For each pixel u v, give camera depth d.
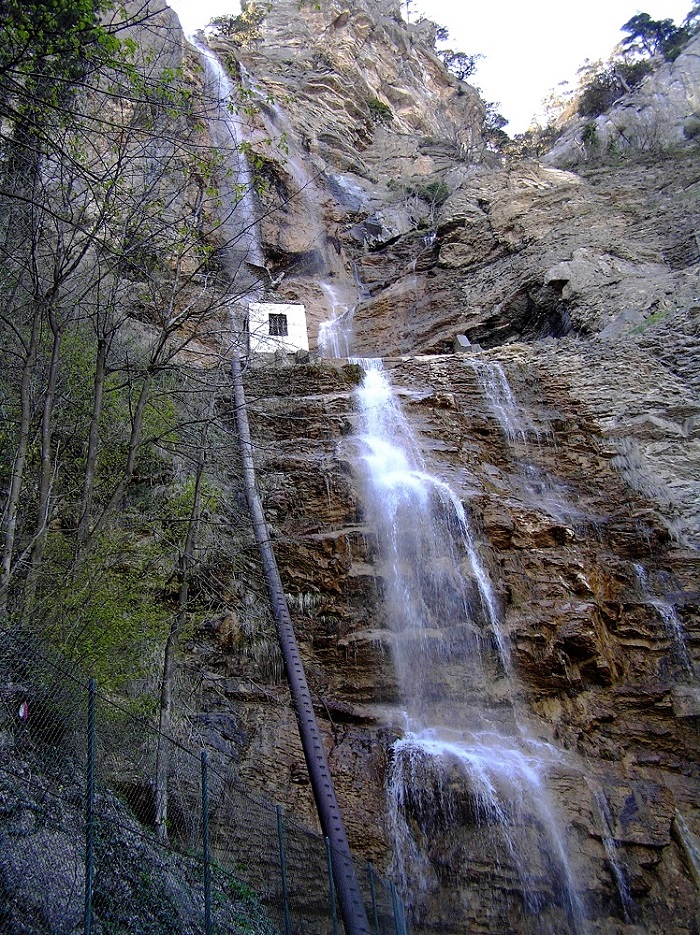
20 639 8.74
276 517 16.47
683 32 65.50
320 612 14.82
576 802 12.29
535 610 15.13
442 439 19.91
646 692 14.49
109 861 7.86
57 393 13.53
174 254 14.66
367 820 11.69
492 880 11.34
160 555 13.13
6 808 7.09
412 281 31.98
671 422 21.02
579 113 60.66
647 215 29.95
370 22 58.22
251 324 26.03
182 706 12.05
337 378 21.75
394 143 47.75
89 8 9.67
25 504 12.21
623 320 24.39
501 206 32.59
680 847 12.30
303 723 11.77
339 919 9.56
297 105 45.03
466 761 12.39
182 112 12.84
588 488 19.38
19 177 11.31
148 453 14.59
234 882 9.41
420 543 15.95
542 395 22.06
